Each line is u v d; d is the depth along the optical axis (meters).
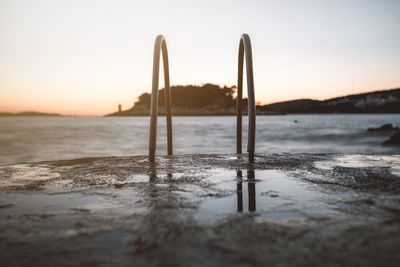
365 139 45.62
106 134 57.94
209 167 2.82
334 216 1.48
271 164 2.97
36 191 2.03
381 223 1.38
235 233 1.27
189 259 1.04
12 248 1.15
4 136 51.31
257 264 1.00
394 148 33.09
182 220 1.44
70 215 1.53
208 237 1.23
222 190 2.01
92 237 1.25
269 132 64.25
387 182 2.21
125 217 1.49
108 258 1.06
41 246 1.17
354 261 1.01
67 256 1.08
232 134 58.84
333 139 46.03
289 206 1.65
